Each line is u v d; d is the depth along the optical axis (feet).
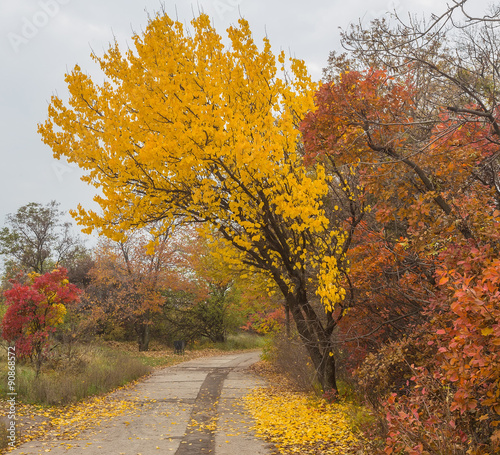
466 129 17.26
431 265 18.76
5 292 36.58
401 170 17.88
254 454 17.88
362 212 24.93
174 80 20.75
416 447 11.76
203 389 35.88
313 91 23.36
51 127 23.13
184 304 89.20
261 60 23.17
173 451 18.45
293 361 37.04
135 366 44.96
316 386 31.35
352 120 17.92
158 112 20.61
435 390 13.82
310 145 18.80
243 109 23.22
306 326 29.17
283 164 23.93
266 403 29.09
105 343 74.38
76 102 22.90
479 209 14.92
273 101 23.82
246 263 29.48
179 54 22.52
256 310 54.75
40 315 36.50
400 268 22.09
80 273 85.51
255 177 21.62
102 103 23.16
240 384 38.55
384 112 18.39
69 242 86.99
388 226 26.35
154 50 21.91
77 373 35.96
